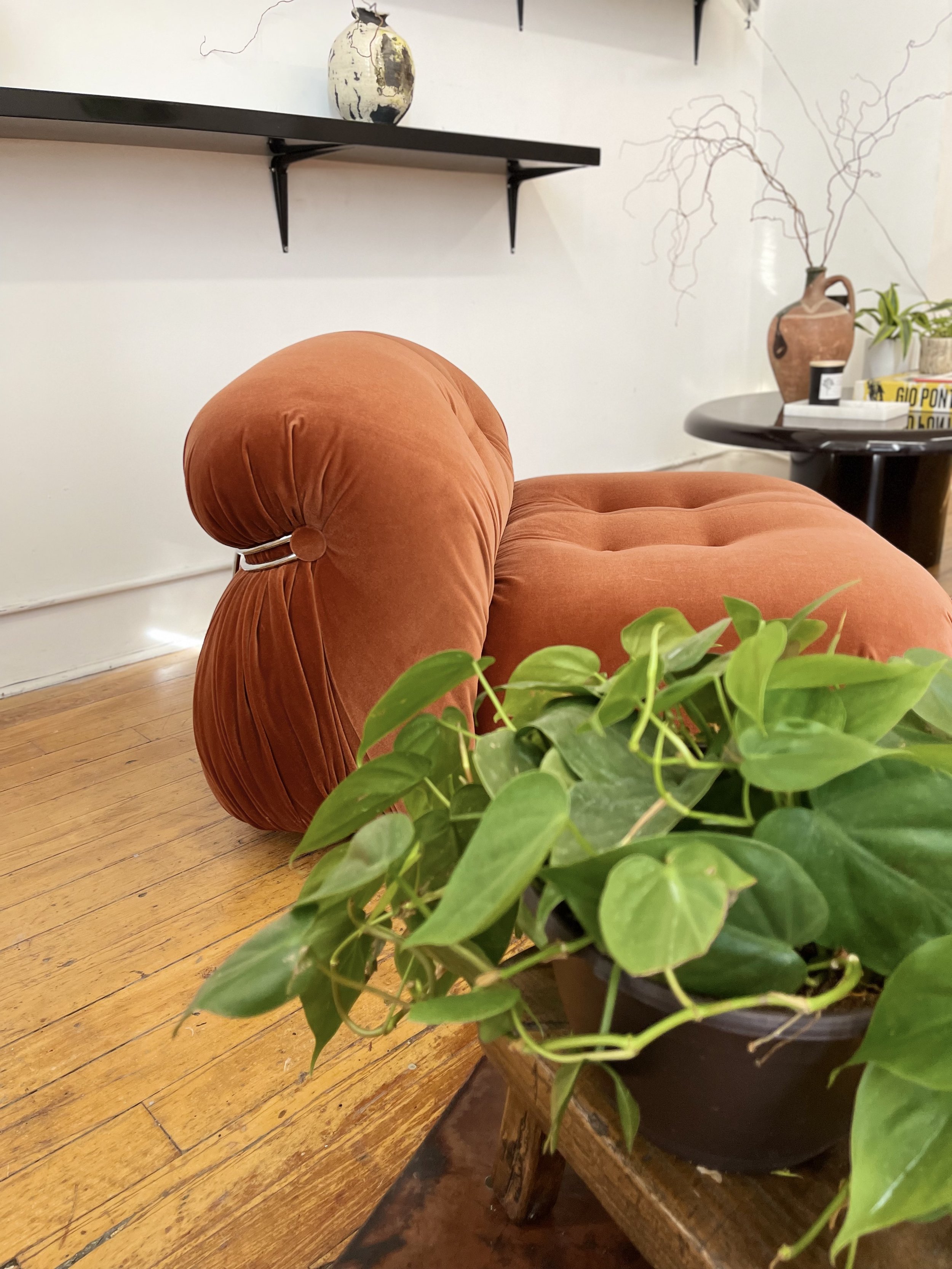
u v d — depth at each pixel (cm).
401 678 35
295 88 216
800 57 339
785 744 30
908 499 245
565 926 36
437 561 107
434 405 118
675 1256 40
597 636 113
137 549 210
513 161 241
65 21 179
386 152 214
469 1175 65
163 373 207
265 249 220
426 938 26
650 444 347
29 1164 85
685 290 342
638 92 304
